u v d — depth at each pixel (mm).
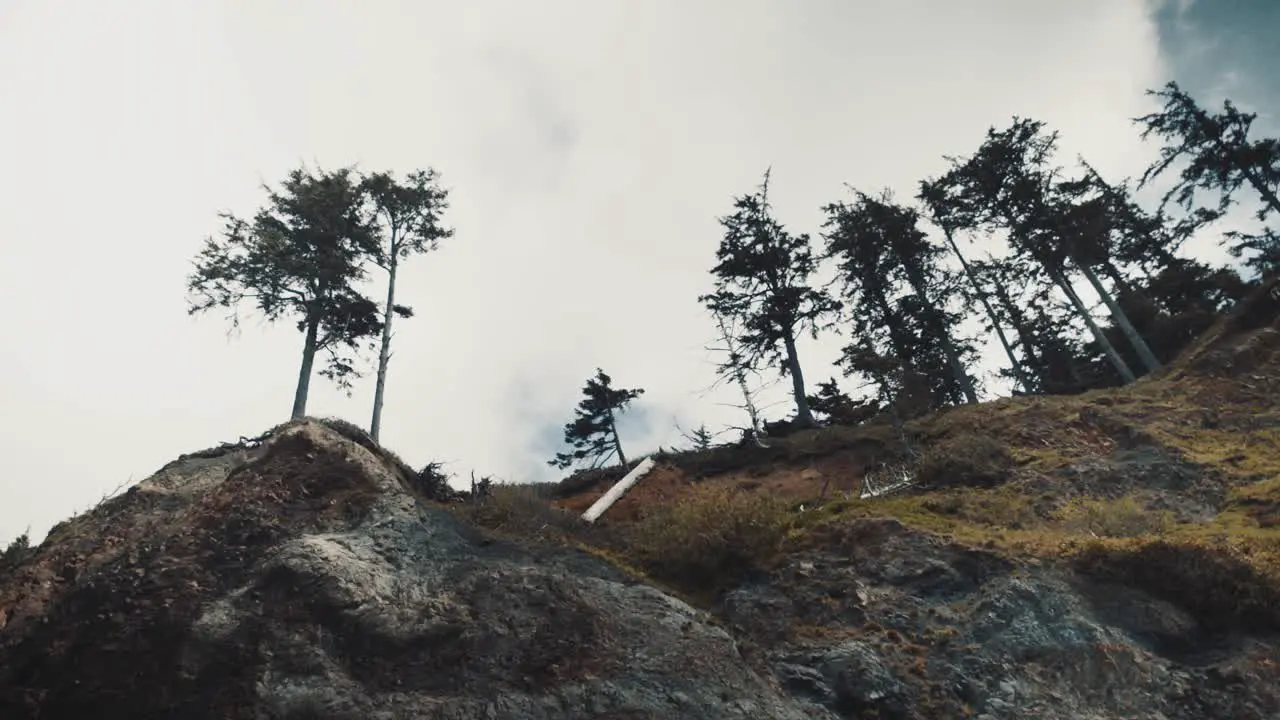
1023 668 8641
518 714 7738
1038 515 13508
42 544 12641
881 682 8562
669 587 11219
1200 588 9211
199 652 8406
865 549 11406
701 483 21156
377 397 23031
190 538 10703
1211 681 8070
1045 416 19250
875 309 30969
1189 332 26797
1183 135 26906
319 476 12375
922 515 12992
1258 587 8883
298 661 8273
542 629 9117
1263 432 15836
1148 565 9680
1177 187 27312
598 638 9039
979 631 9305
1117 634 8883
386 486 12430
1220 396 18422
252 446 18094
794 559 11438
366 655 8523
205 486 14508
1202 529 11477
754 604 10477
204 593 9422
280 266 23844
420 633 8883
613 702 7977
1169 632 8836
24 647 9039
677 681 8391
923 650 9172
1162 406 18500
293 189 26266
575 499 21953
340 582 9422
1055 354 33031
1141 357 24781
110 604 9367
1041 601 9508
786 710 8180
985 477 15688
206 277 23391
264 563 9945
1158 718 7781
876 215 30656
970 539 11375
